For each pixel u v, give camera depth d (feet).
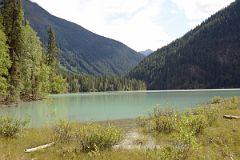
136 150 53.67
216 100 168.04
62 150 54.03
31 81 254.68
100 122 102.32
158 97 294.46
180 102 197.98
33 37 262.88
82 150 52.80
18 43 226.79
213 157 46.24
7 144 58.23
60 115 126.21
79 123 93.25
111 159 47.26
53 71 360.07
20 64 225.76
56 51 362.12
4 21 225.76
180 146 43.98
